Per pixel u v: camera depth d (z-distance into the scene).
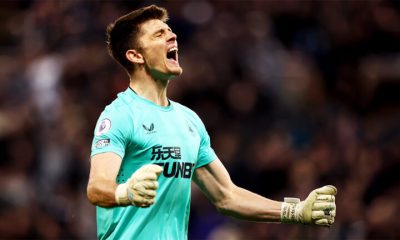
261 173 32.75
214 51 39.56
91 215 31.45
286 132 35.81
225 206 15.79
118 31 15.16
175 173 14.61
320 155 32.34
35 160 35.09
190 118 15.39
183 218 14.85
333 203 15.11
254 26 42.19
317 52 42.06
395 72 40.34
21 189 32.41
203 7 41.94
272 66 40.41
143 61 14.95
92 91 37.59
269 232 29.06
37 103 37.94
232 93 37.84
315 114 37.25
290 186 31.67
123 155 14.23
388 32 41.75
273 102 38.53
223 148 33.84
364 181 31.45
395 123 36.72
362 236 28.44
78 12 41.69
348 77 39.78
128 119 14.44
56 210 31.50
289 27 43.16
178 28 40.97
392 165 32.06
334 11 43.19
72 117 36.19
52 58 39.88
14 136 35.56
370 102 39.34
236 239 29.58
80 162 33.91
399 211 28.80
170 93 36.69
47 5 42.53
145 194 12.64
